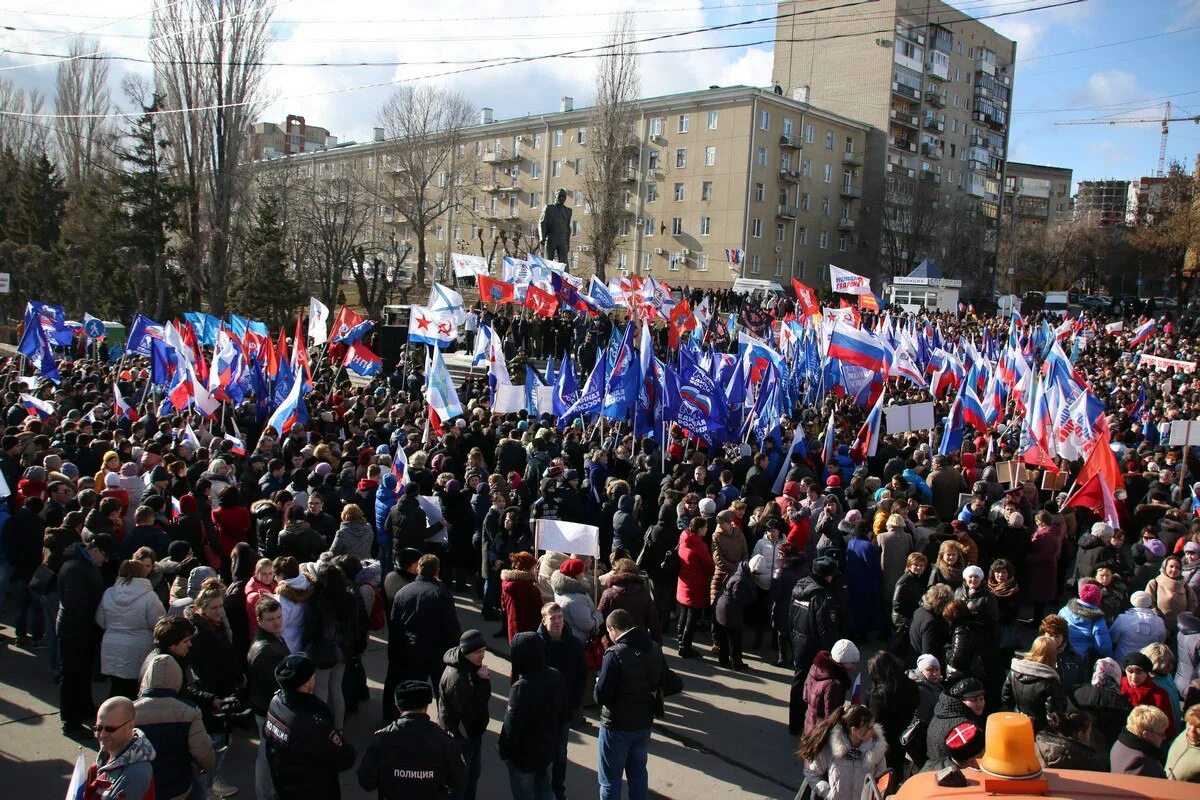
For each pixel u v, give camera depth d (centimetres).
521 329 2925
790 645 998
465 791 629
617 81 5772
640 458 1316
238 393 1539
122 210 4103
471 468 1216
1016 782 387
